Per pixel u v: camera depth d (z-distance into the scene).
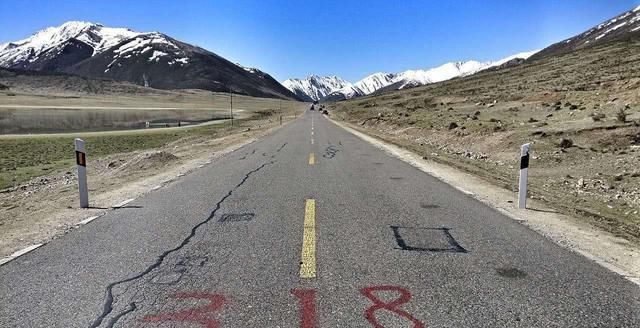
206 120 69.31
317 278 4.64
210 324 3.69
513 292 4.29
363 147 20.61
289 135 30.16
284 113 103.00
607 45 103.19
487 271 4.83
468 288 4.38
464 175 12.09
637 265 5.11
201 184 10.60
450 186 10.21
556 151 16.45
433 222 6.90
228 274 4.77
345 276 4.69
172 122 63.47
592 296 4.20
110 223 6.98
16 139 34.94
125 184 11.12
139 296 4.23
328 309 3.94
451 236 6.14
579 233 6.43
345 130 36.59
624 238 6.32
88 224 6.95
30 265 5.11
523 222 6.98
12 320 3.79
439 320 3.73
